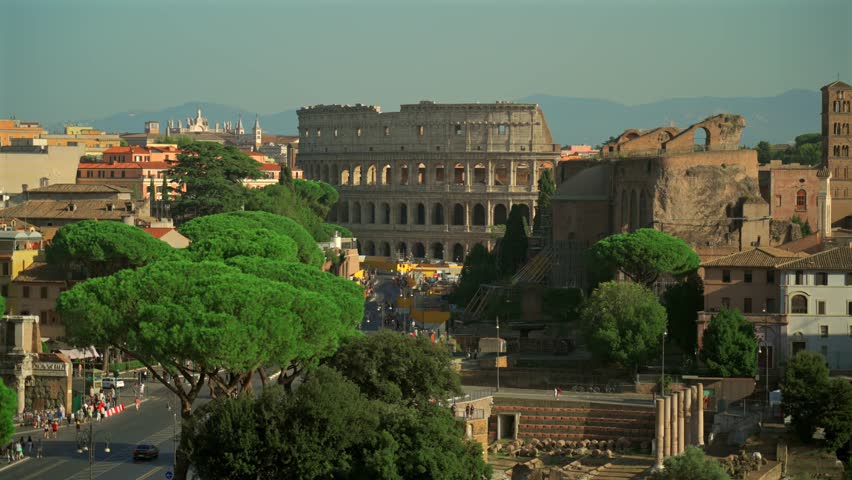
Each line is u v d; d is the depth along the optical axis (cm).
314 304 19888
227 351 18388
